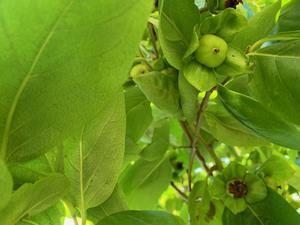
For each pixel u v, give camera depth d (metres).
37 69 0.16
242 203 0.30
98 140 0.22
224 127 0.31
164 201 0.52
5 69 0.16
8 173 0.16
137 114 0.34
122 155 0.22
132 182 0.38
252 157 0.37
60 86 0.17
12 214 0.18
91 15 0.15
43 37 0.15
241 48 0.27
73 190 0.22
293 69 0.28
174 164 0.43
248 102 0.25
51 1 0.15
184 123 0.34
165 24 0.25
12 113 0.17
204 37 0.25
